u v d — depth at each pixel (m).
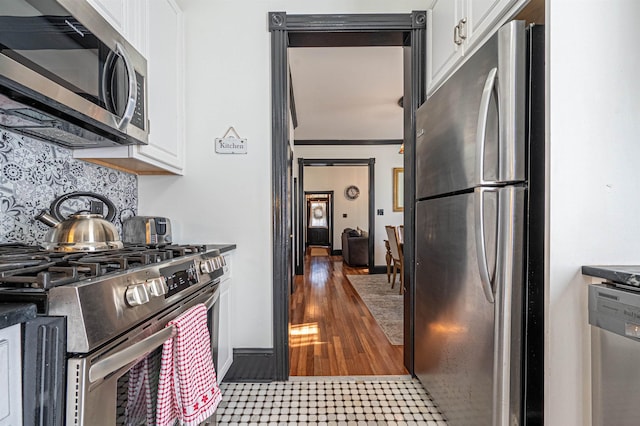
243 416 1.71
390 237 4.89
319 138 6.43
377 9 2.12
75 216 1.29
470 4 1.57
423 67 2.12
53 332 0.72
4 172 1.24
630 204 1.08
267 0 2.12
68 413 0.73
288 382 2.08
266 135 2.13
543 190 1.11
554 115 1.07
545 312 1.09
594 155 1.08
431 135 1.73
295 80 3.78
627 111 1.08
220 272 1.69
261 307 2.12
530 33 1.11
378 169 6.48
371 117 5.16
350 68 3.47
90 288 0.78
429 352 1.80
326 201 12.73
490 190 1.16
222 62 2.12
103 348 0.81
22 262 0.91
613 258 1.07
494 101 1.15
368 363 2.36
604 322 0.97
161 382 1.03
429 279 1.78
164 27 1.84
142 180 2.12
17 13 0.88
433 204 1.71
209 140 2.13
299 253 6.14
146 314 0.97
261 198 2.13
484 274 1.17
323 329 3.10
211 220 2.13
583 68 1.07
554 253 1.07
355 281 5.48
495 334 1.16
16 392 0.69
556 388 1.08
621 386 0.91
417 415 1.71
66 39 1.04
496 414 1.15
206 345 1.28
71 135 1.36
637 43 1.09
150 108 1.67
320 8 2.12
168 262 1.18
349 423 1.65
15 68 0.87
